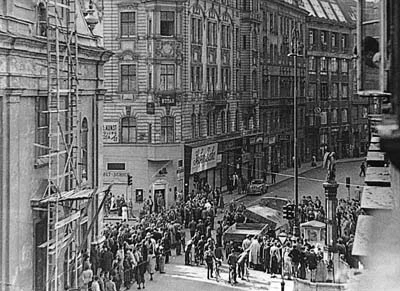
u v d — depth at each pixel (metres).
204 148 55.59
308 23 87.56
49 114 22.17
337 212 33.00
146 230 32.81
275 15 76.19
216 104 59.03
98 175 30.05
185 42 52.81
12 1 20.84
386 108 2.36
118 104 50.31
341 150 92.25
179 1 50.28
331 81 91.12
